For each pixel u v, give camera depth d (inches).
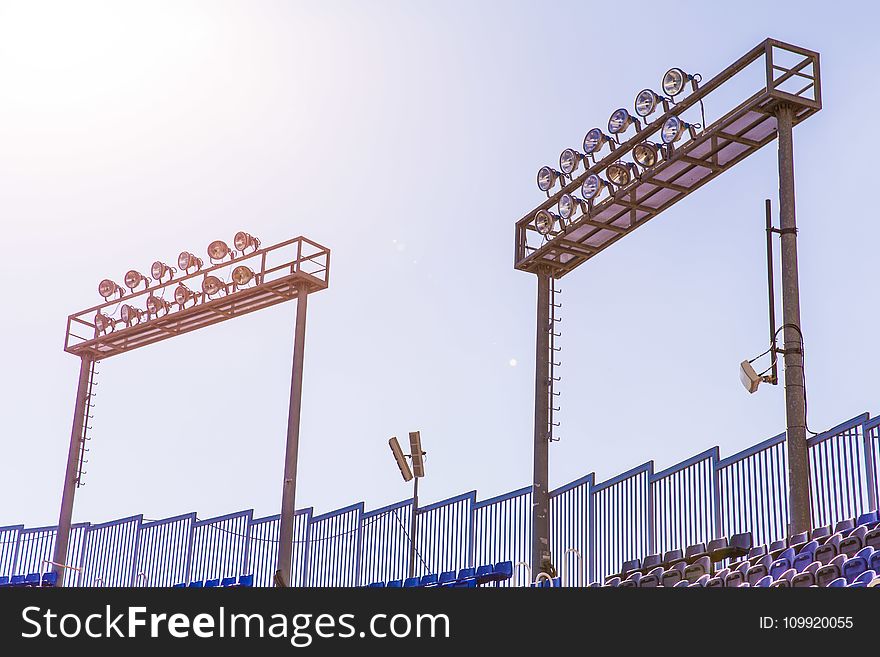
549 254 1385.3
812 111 1059.9
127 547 1697.8
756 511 1033.5
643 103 1230.9
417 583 1341.0
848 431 936.9
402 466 1306.6
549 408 1337.4
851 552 722.2
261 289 1572.3
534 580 1243.2
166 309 1697.8
